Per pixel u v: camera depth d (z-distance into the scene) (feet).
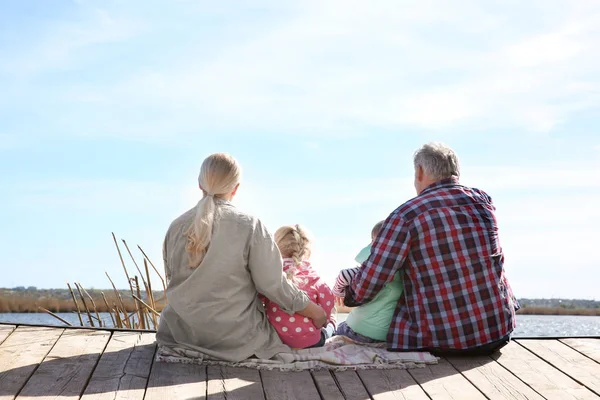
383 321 11.98
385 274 11.36
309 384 10.18
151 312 15.33
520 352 12.28
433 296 11.37
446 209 11.43
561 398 9.87
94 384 9.78
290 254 12.03
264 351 11.05
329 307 11.68
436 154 11.80
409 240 11.35
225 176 10.87
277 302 10.94
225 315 10.75
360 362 11.16
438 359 11.53
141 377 10.14
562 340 13.25
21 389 9.48
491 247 11.55
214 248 10.51
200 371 10.53
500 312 11.53
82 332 13.05
